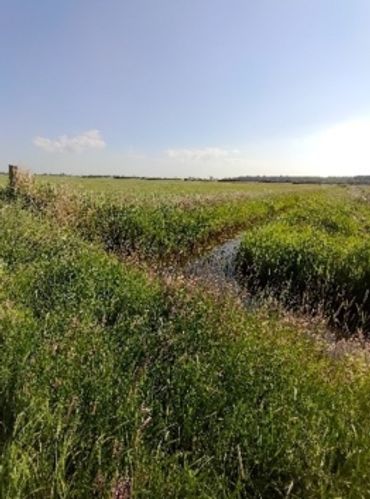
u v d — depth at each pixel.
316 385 4.57
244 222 24.70
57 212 15.22
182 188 52.06
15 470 2.87
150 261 11.25
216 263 13.33
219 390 4.26
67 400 3.70
